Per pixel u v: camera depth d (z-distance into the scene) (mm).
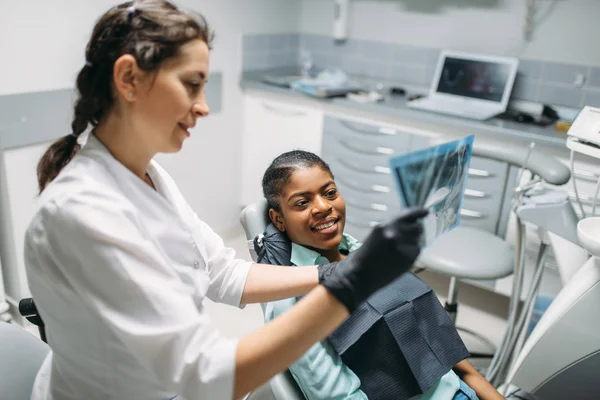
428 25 3037
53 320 813
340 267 678
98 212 710
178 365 703
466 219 2562
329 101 2844
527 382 1345
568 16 2615
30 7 1997
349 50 3354
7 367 991
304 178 1166
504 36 2822
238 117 3180
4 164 2072
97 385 857
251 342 683
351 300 651
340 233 1199
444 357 1121
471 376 1184
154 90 721
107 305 719
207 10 2758
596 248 1064
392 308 1104
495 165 2395
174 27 706
